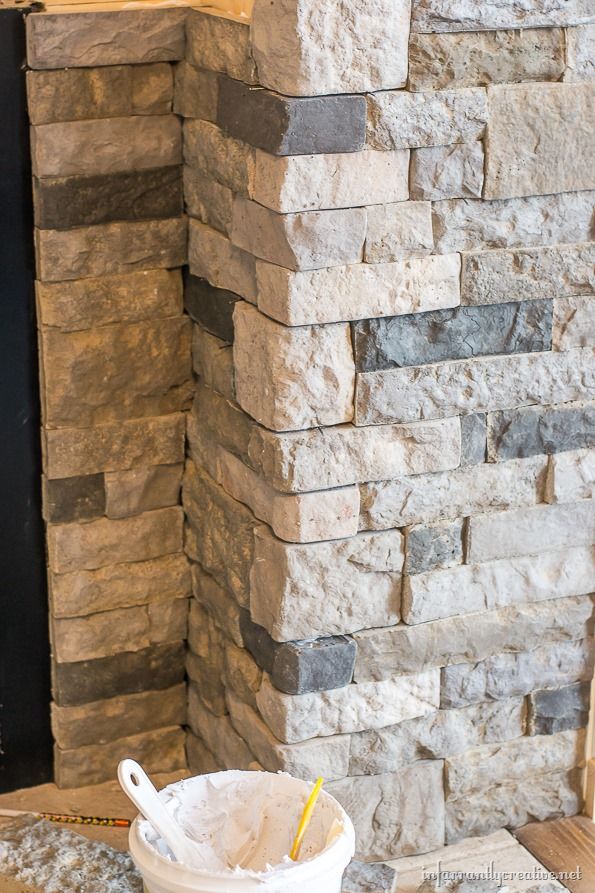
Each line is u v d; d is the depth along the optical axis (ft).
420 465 7.31
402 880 7.85
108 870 7.49
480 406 7.35
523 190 7.02
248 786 7.06
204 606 8.55
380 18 6.40
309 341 6.87
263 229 6.86
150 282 8.11
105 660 8.75
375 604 7.51
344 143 6.55
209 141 7.41
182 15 7.57
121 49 7.56
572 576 7.99
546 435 7.57
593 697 8.27
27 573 8.54
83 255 7.89
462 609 7.74
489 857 8.08
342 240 6.71
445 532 7.54
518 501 7.66
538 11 6.70
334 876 6.34
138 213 7.95
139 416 8.38
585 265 7.30
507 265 7.13
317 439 7.04
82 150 7.68
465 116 6.74
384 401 7.11
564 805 8.49
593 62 6.95
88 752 8.89
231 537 7.82
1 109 7.56
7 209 7.79
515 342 7.33
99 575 8.58
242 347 7.30
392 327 7.01
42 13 7.39
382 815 7.97
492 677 7.99
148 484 8.53
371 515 7.32
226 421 7.77
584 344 7.49
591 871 7.95
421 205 6.84
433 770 8.04
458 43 6.63
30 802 8.77
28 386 8.17
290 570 7.20
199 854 6.59
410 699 7.78
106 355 8.14
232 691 8.19
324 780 7.70
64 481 8.30
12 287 7.94
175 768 9.18
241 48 6.88
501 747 8.21
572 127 6.99
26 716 8.82
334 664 7.44
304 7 6.23
